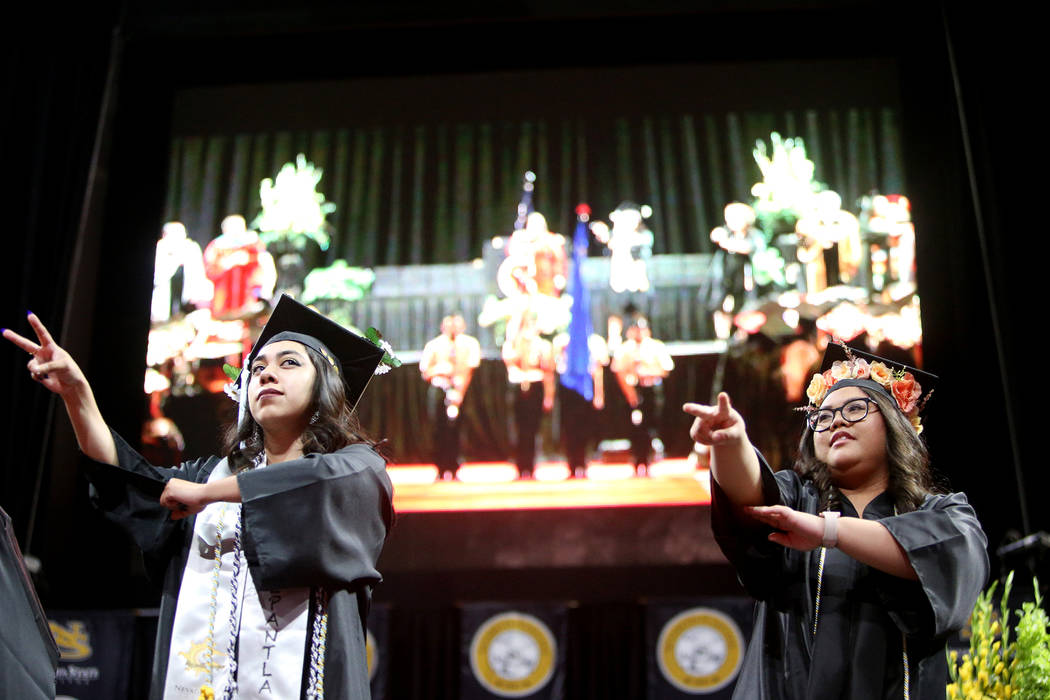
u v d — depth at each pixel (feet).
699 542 21.97
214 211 25.00
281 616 8.04
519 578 21.98
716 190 24.31
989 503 20.86
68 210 22.81
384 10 25.30
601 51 25.31
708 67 25.02
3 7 23.48
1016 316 20.59
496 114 25.31
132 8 25.36
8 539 8.54
